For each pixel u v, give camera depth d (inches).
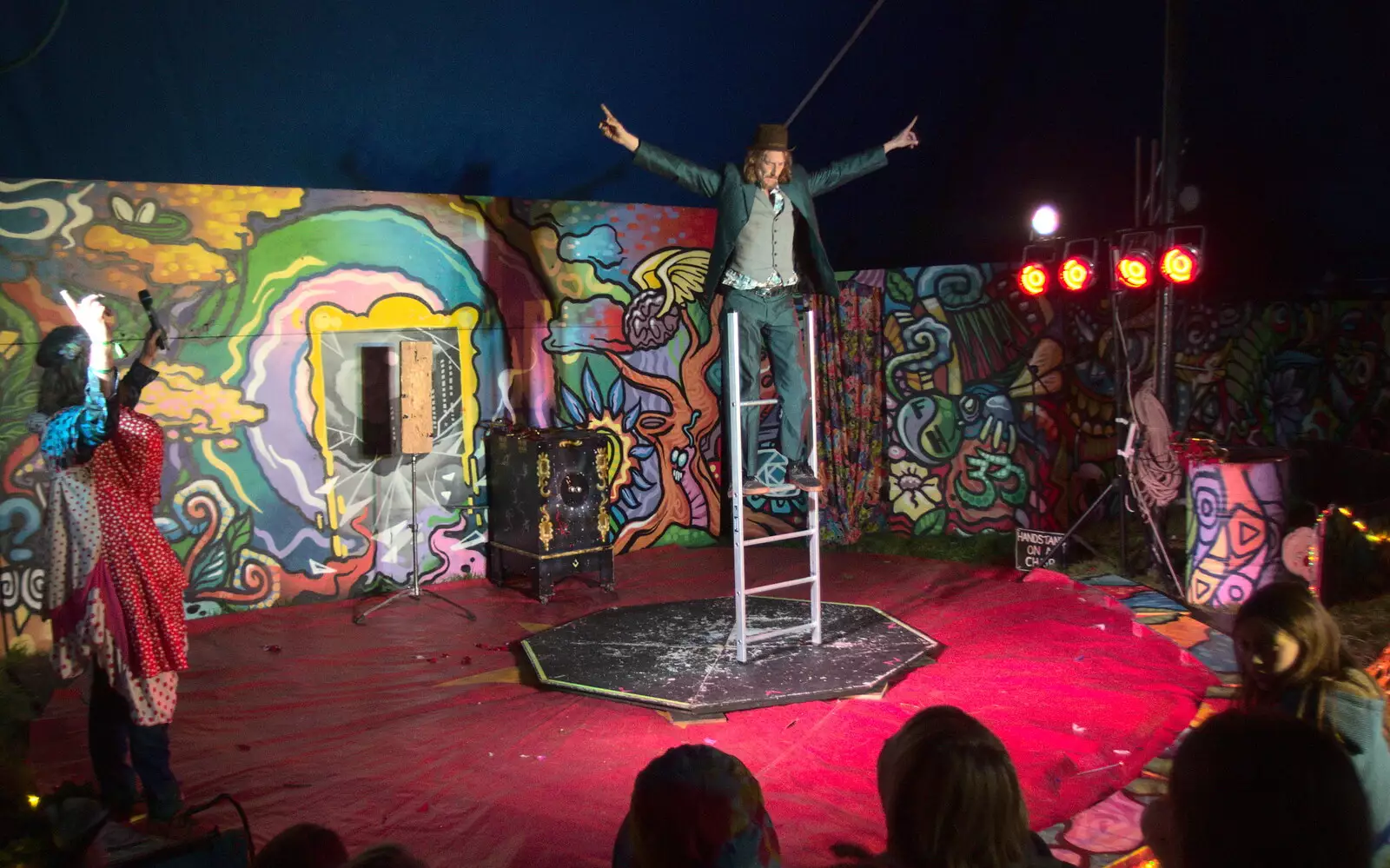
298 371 277.3
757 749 189.5
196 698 218.4
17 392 237.8
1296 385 321.4
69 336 157.4
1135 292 333.7
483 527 310.0
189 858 114.5
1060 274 284.0
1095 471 330.3
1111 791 168.2
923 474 343.0
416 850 153.3
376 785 175.8
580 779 177.2
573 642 245.6
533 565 289.3
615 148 301.0
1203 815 65.4
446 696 218.7
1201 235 263.6
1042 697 208.8
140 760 155.2
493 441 302.0
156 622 154.0
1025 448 323.0
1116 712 199.9
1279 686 113.6
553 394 318.0
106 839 120.1
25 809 120.2
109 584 151.1
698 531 350.9
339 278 280.8
